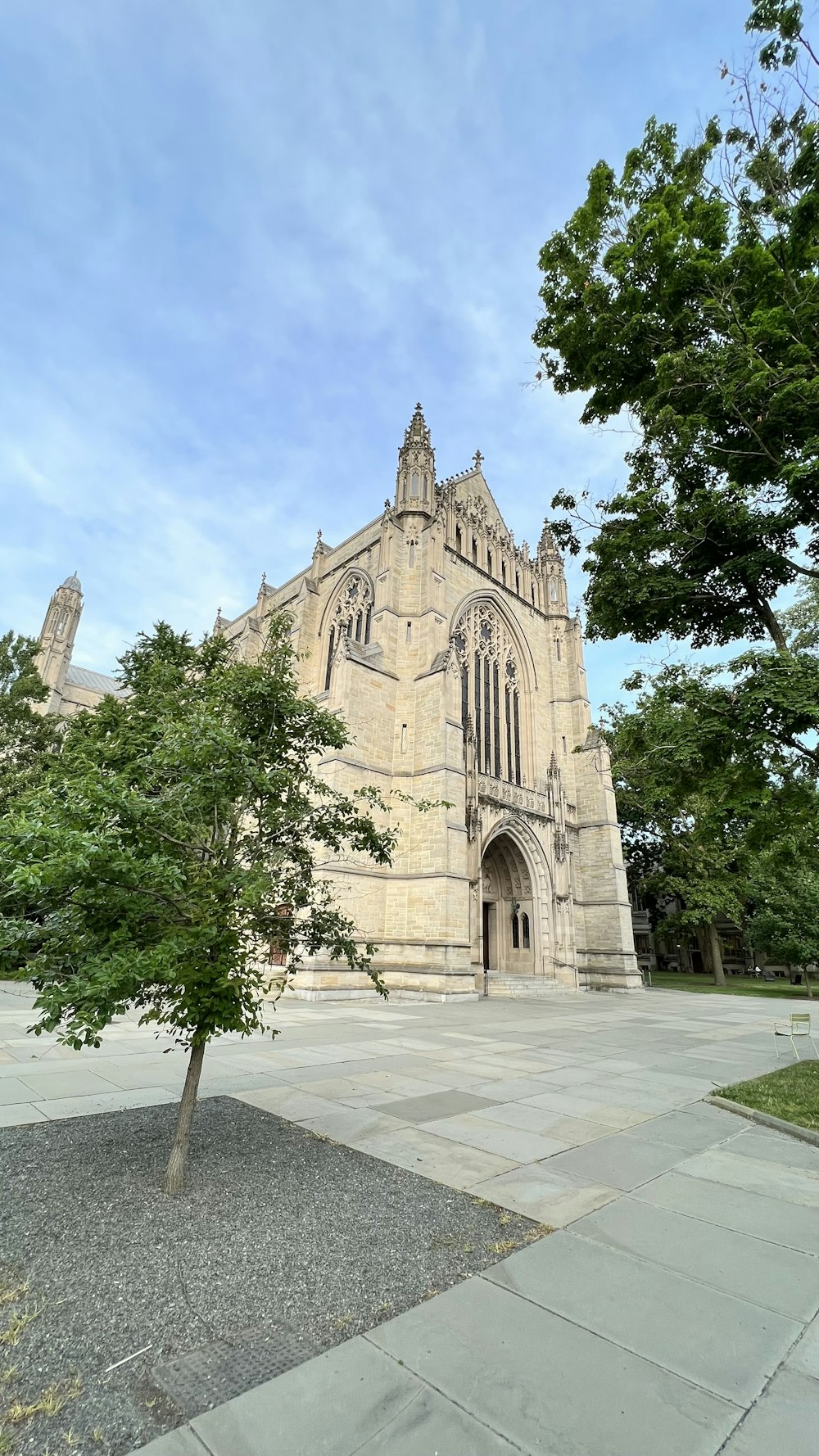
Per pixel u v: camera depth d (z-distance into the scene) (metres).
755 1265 5.39
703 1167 7.79
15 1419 3.51
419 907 31.14
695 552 14.77
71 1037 5.55
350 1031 18.48
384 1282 4.99
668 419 13.51
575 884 43.97
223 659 10.73
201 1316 4.50
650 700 15.27
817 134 13.05
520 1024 21.47
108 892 6.10
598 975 41.75
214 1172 7.15
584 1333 4.36
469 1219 6.16
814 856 15.32
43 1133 8.23
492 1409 3.60
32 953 6.45
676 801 15.69
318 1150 8.01
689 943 74.31
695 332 14.30
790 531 14.01
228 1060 13.46
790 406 12.25
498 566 45.81
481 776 38.31
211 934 6.17
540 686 47.34
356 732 33.09
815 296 12.81
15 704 34.50
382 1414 3.56
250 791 7.46
